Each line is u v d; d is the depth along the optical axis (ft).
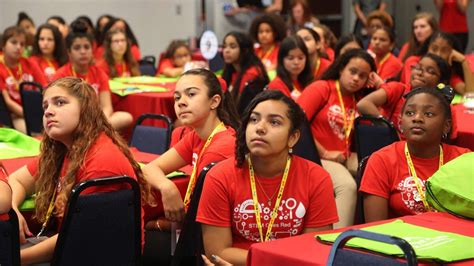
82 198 8.82
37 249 9.34
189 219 9.60
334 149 14.85
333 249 6.63
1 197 8.14
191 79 10.80
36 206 9.98
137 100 20.85
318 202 8.75
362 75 14.65
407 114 9.90
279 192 8.70
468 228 7.97
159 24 40.88
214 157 10.57
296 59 17.06
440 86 10.41
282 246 7.24
